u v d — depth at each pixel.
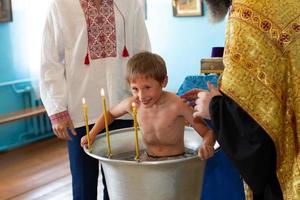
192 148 1.42
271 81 0.99
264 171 1.01
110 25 1.76
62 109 1.73
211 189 1.73
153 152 1.45
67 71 1.76
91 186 1.88
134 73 1.35
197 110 1.12
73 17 1.72
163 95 1.42
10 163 3.50
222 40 3.82
